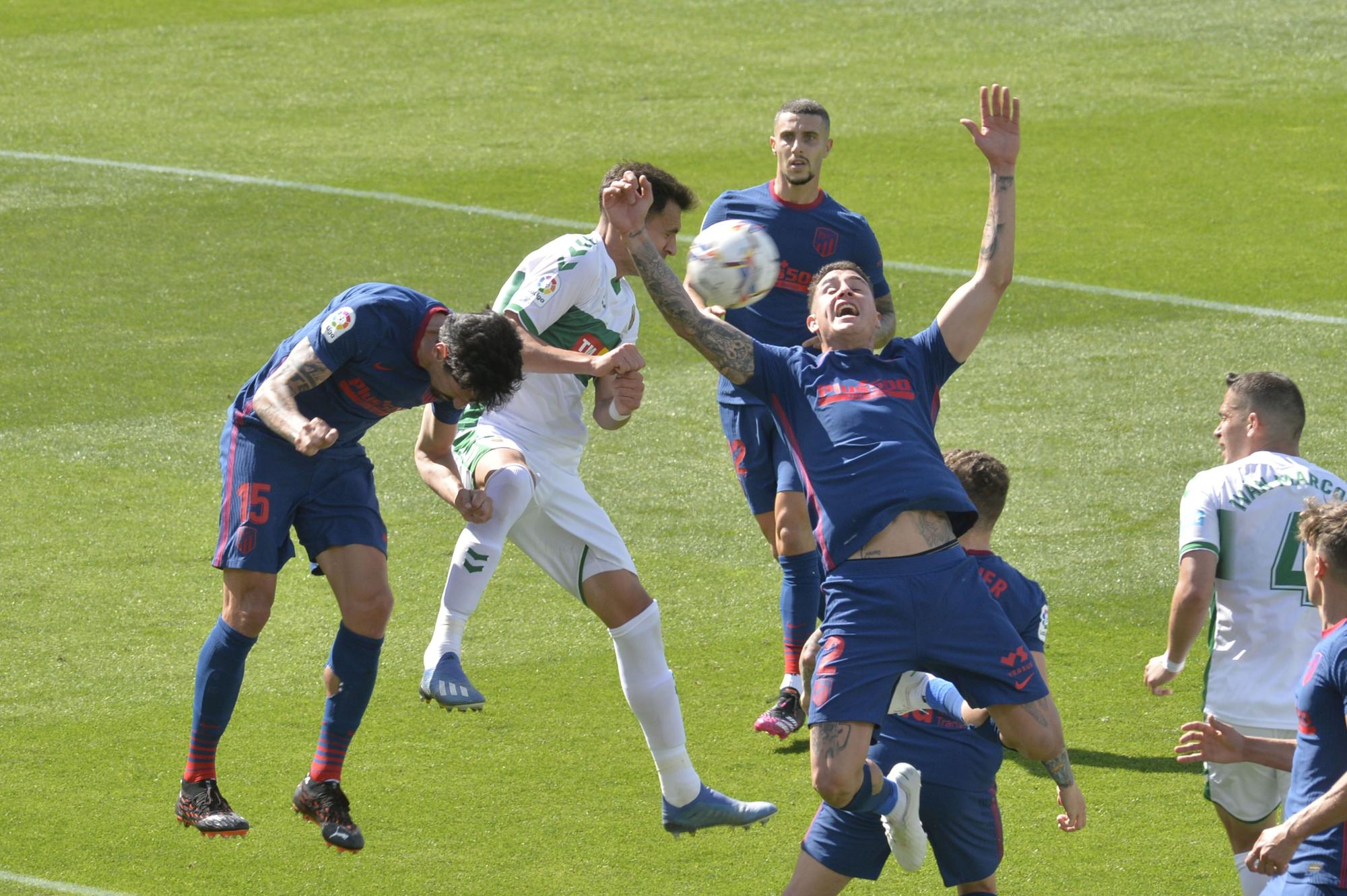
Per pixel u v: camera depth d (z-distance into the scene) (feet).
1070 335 126.82
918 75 203.92
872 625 52.80
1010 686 53.11
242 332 128.77
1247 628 57.06
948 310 57.77
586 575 64.18
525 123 189.16
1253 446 59.57
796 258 81.05
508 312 63.62
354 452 59.36
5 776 69.36
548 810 67.21
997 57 210.38
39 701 75.82
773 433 77.82
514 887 61.62
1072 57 209.67
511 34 225.76
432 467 63.41
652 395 117.08
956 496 53.47
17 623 83.35
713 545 94.22
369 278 142.00
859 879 61.87
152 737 72.95
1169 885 60.80
